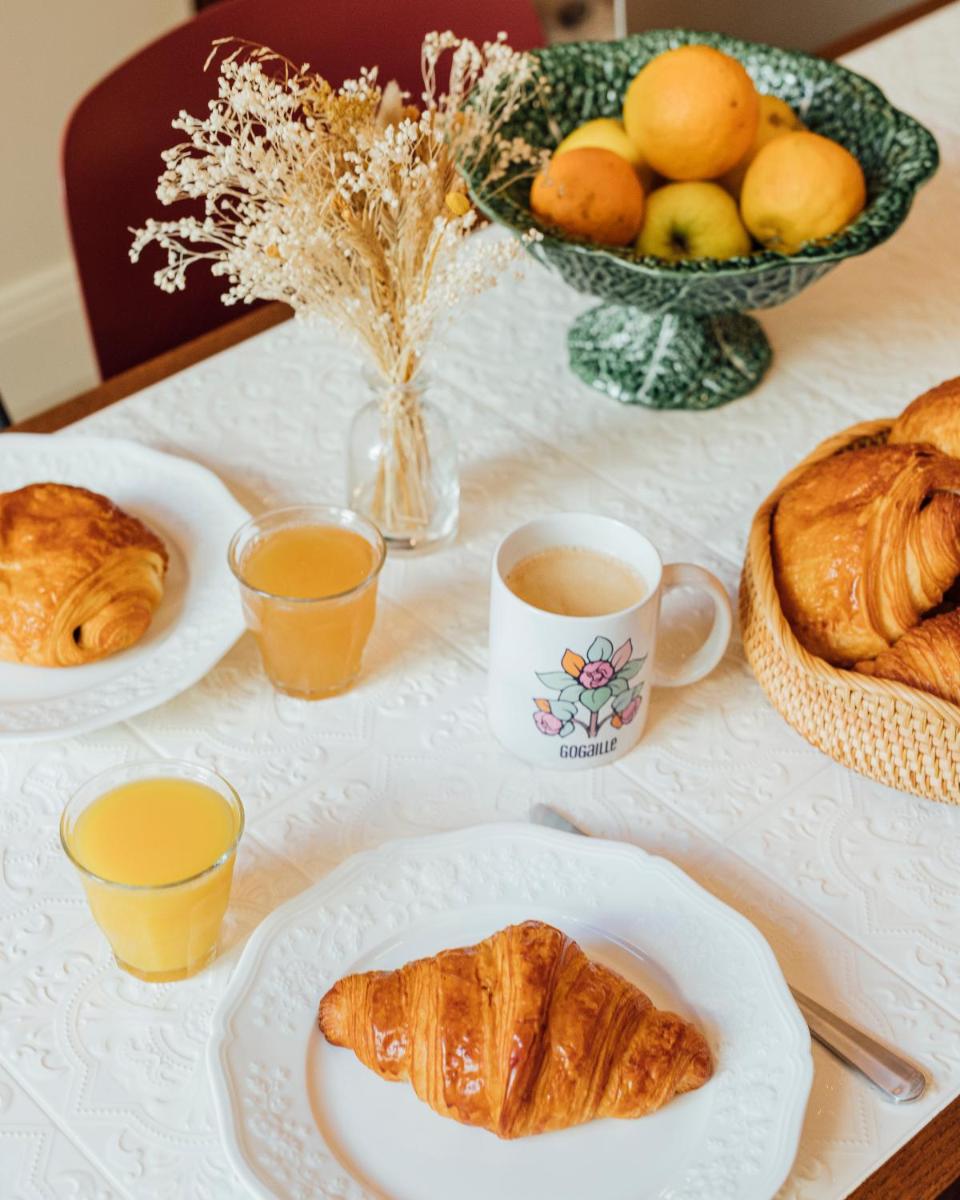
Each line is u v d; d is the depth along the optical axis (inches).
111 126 50.2
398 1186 27.5
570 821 34.9
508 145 38.9
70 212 50.2
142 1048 30.2
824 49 62.6
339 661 36.9
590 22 99.3
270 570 37.6
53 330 94.0
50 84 87.4
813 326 49.6
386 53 55.7
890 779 35.1
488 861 32.9
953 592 37.4
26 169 88.6
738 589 40.3
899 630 35.5
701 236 42.4
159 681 37.0
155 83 51.0
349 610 35.7
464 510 43.0
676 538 42.1
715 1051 29.5
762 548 37.2
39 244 91.6
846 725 34.9
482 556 41.8
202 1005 31.1
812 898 33.5
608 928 31.7
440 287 35.0
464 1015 28.0
